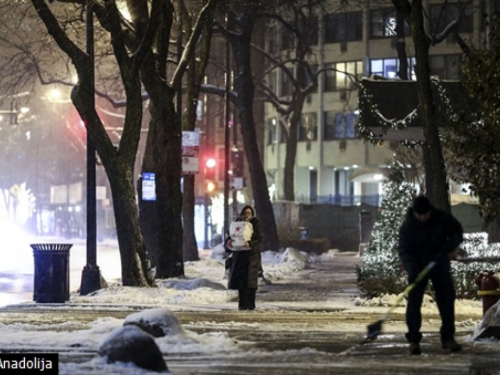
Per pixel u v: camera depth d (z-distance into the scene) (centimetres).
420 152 10894
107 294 4859
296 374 2298
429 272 2627
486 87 4162
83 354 2606
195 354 2644
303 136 16750
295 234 11150
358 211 12438
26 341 2858
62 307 4391
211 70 12481
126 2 5584
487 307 3197
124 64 5159
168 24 5675
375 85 5784
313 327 3488
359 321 3772
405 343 2944
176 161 5812
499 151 4138
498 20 4234
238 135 16825
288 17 12912
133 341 2284
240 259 4309
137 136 5225
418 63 4884
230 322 3681
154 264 6091
